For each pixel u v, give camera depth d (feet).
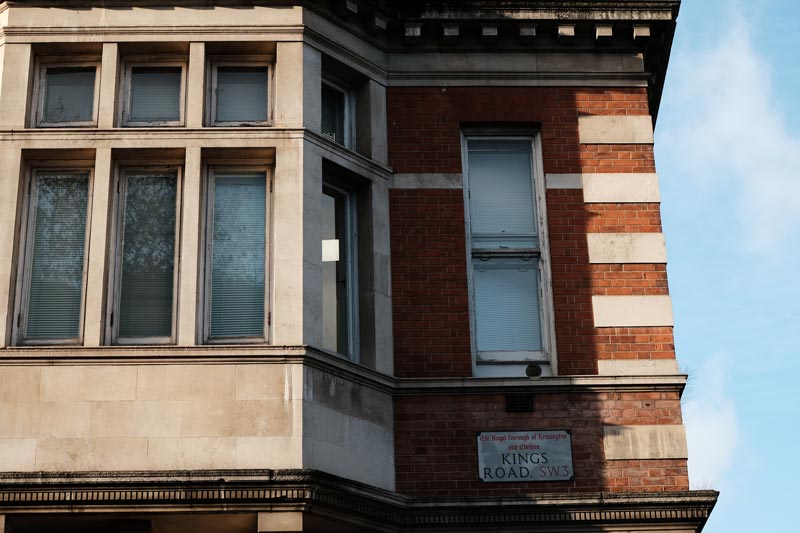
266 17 57.67
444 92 61.00
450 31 61.16
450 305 57.06
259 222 55.21
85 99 57.21
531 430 54.70
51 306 53.31
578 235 58.70
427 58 61.52
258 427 50.03
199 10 57.57
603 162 60.13
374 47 61.00
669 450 54.65
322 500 49.06
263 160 55.93
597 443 54.60
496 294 58.54
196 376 50.67
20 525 49.03
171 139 55.01
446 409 54.85
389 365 55.62
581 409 55.16
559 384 55.26
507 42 61.98
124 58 57.57
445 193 59.11
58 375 50.44
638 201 59.31
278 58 57.11
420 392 55.01
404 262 57.67
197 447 49.57
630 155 60.34
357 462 52.06
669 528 53.11
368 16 60.13
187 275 52.85
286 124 55.67
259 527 48.42
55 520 48.78
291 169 54.80
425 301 57.06
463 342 56.49
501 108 60.95
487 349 57.52
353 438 52.24
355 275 57.21
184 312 52.26
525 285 58.80
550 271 58.13
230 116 57.31
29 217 54.70
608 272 57.98
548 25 61.77
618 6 61.77
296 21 57.67
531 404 55.16
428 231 58.34
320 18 58.90
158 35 57.00
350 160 57.36
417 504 52.42
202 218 54.80
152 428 49.80
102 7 57.36
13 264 53.11
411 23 60.90
